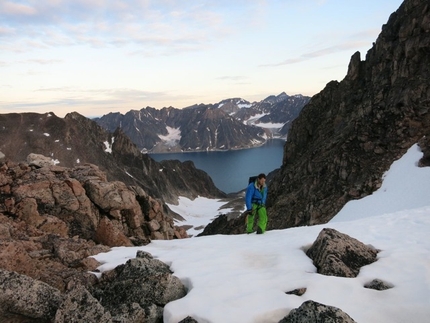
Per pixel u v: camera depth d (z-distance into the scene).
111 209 18.08
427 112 43.75
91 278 9.84
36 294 7.32
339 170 46.66
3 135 159.62
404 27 50.62
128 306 7.47
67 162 158.38
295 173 60.19
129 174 178.38
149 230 20.06
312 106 71.69
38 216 15.16
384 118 47.47
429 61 46.66
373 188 41.12
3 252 9.30
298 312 6.35
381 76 53.41
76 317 6.76
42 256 11.09
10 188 16.41
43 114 177.00
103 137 199.12
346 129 53.66
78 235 16.16
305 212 45.72
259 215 15.22
